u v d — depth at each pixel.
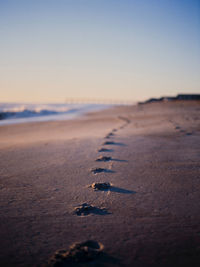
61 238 2.27
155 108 40.00
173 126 12.95
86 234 2.33
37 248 2.11
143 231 2.37
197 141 7.89
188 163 5.14
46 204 3.11
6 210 2.92
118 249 2.07
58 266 1.84
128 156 6.02
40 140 9.90
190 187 3.66
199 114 21.27
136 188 3.68
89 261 1.90
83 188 3.73
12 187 3.83
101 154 6.36
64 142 8.88
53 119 28.98
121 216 2.72
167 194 3.39
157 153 6.25
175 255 1.97
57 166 5.22
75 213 2.82
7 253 2.05
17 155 6.60
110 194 3.44
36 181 4.14
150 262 1.88
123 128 13.92
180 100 59.62
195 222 2.53
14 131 15.22
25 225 2.54
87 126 17.31
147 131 11.34
